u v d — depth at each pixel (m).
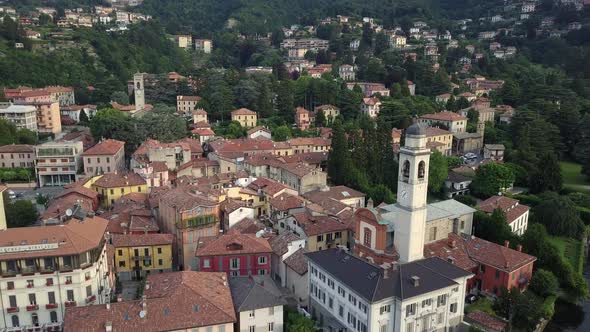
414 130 85.00
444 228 109.06
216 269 95.44
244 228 111.69
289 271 96.44
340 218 118.56
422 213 88.94
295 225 114.56
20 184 161.50
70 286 77.62
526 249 111.06
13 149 167.88
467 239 108.12
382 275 77.62
